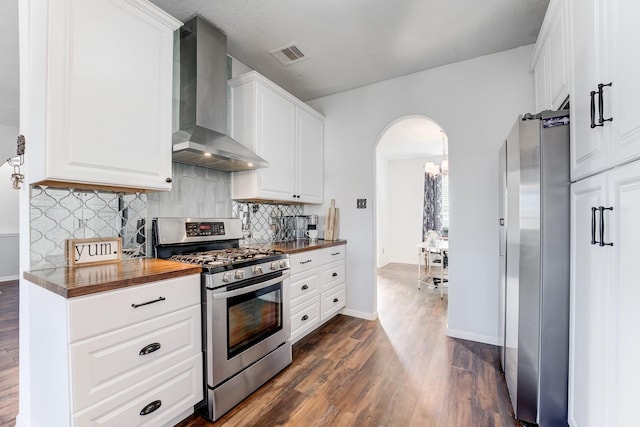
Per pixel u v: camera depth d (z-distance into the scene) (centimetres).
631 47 88
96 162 141
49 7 127
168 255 199
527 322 150
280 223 325
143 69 161
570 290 138
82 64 136
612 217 100
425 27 221
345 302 331
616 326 98
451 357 232
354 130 329
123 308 126
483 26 220
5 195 500
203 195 237
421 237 674
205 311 161
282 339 214
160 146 170
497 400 178
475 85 266
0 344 252
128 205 186
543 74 200
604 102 105
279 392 187
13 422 159
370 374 208
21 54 147
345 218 335
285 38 235
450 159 275
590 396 116
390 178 709
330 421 160
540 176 145
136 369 131
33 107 137
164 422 142
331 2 194
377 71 290
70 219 160
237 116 253
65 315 110
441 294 394
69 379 110
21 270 149
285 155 281
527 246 150
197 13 205
